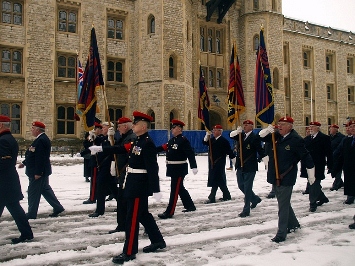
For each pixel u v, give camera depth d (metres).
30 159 6.59
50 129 20.41
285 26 31.42
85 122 6.99
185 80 22.59
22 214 5.27
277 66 27.64
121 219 5.78
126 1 23.11
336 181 10.35
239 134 7.21
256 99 6.67
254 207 7.77
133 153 4.75
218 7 27.44
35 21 20.30
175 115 22.19
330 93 34.78
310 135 7.87
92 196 7.97
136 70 22.80
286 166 5.39
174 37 22.31
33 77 20.09
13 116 19.88
